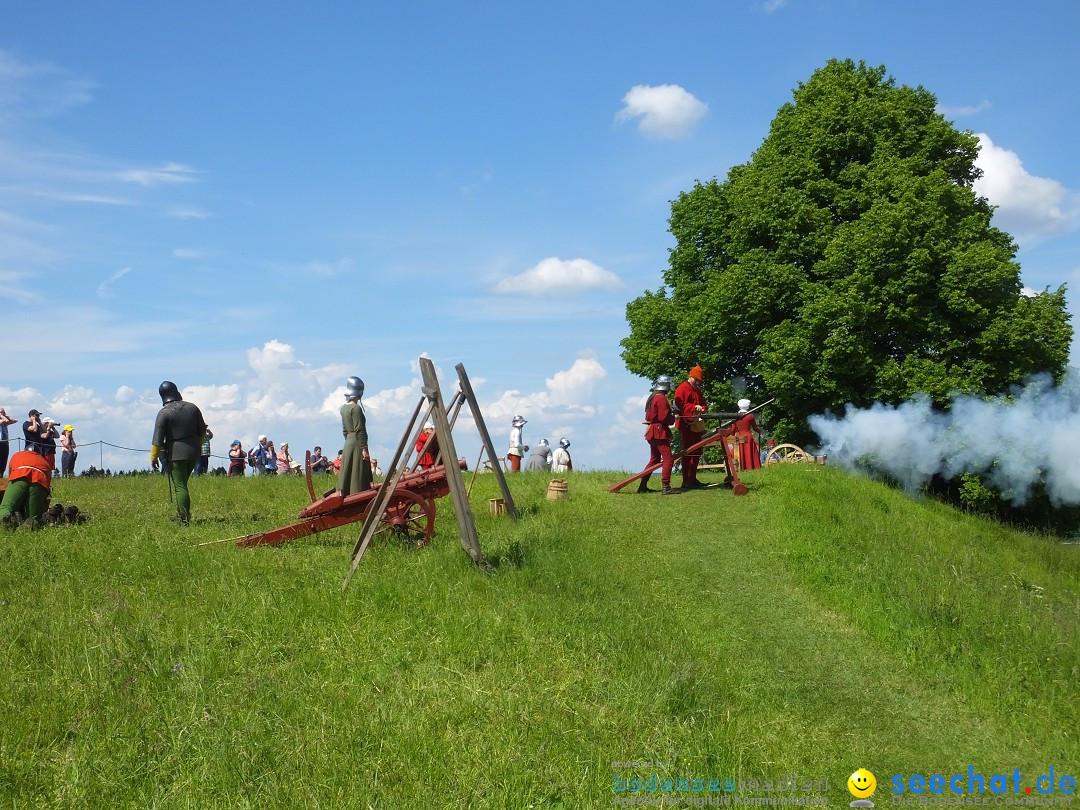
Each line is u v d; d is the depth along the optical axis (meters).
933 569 14.34
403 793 6.95
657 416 17.72
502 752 7.54
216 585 10.73
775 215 32.38
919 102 33.62
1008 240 32.12
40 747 7.29
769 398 32.75
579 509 16.09
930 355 29.95
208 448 27.80
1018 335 28.70
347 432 14.20
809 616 11.89
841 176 32.56
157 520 15.20
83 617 9.61
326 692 8.27
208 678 8.40
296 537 13.09
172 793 6.81
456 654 9.15
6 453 22.52
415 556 12.08
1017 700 9.78
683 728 8.24
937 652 10.80
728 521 15.64
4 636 9.02
